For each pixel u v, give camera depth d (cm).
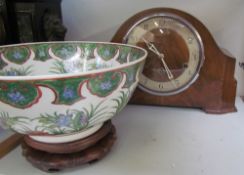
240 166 38
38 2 55
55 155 38
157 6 66
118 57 51
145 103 58
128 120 54
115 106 36
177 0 65
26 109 30
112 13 70
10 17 54
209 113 55
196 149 43
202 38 52
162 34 53
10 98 29
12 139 47
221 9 63
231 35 65
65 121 32
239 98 64
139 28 54
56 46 54
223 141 45
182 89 55
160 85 55
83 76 29
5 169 39
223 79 53
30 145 39
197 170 38
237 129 49
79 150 38
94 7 70
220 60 52
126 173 38
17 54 50
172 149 43
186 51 53
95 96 32
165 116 55
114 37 56
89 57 55
